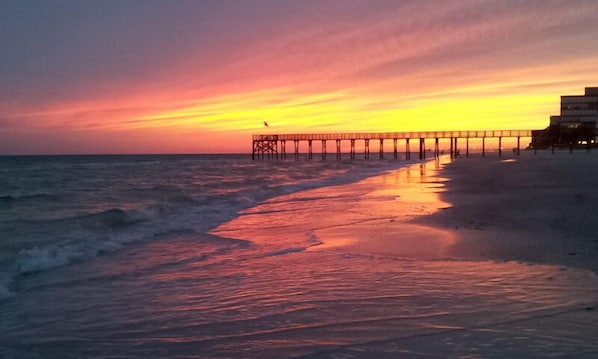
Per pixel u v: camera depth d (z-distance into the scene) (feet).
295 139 296.92
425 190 73.77
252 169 163.63
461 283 19.88
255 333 14.96
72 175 123.44
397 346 13.37
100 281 22.54
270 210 51.85
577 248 26.17
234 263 25.90
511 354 12.56
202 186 85.35
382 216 44.34
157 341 14.71
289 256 27.32
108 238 33.81
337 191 77.05
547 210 41.14
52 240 32.68
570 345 13.12
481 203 50.11
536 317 15.43
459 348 13.05
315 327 15.20
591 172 98.63
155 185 87.71
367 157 314.76
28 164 221.05
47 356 13.94
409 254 26.53
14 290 21.20
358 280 20.95
